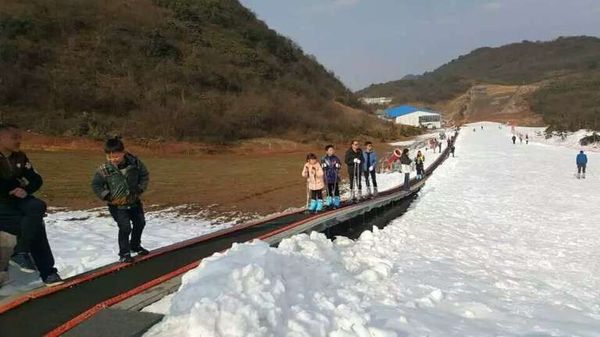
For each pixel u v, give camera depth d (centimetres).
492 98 18862
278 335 481
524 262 1091
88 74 4603
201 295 513
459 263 1027
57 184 2109
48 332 483
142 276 664
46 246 615
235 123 4759
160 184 2314
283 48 8219
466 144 6625
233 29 7625
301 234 906
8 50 4231
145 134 4034
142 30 5828
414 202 1917
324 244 903
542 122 12362
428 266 962
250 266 556
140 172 730
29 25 4825
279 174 2794
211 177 2619
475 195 2138
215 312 470
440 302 727
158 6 6950
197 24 7012
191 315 470
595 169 3334
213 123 4503
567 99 13338
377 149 5300
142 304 556
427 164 3731
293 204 1844
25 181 606
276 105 5659
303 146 4931
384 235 1178
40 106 3962
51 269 616
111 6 6072
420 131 8969
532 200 1998
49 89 4138
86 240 1157
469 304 722
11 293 608
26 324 501
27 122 3628
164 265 723
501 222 1544
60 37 5044
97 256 945
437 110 19812
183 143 4091
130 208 727
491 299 775
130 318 511
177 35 6238
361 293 707
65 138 3500
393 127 8100
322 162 1325
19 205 602
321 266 732
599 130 6550
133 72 4938
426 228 1357
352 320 555
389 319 611
